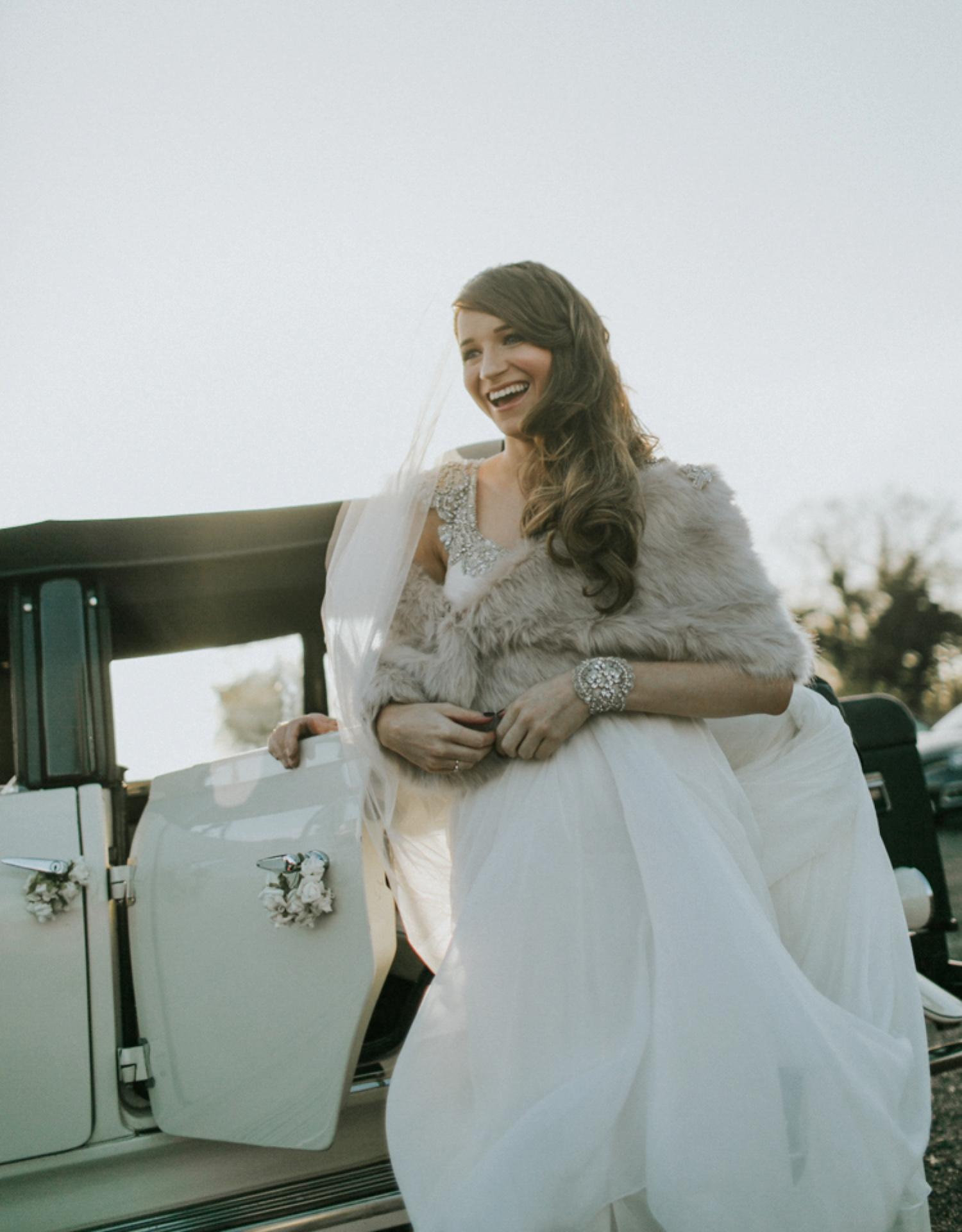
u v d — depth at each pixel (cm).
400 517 174
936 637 2831
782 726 189
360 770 173
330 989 177
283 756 194
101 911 190
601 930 149
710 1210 130
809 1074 136
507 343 172
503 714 162
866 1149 136
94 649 215
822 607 2950
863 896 177
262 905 182
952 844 724
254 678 282
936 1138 277
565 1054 143
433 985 152
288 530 234
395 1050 202
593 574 161
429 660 168
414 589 173
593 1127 134
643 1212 144
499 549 172
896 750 271
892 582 2859
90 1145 185
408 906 182
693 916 144
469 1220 129
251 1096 181
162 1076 186
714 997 138
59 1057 184
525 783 160
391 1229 197
